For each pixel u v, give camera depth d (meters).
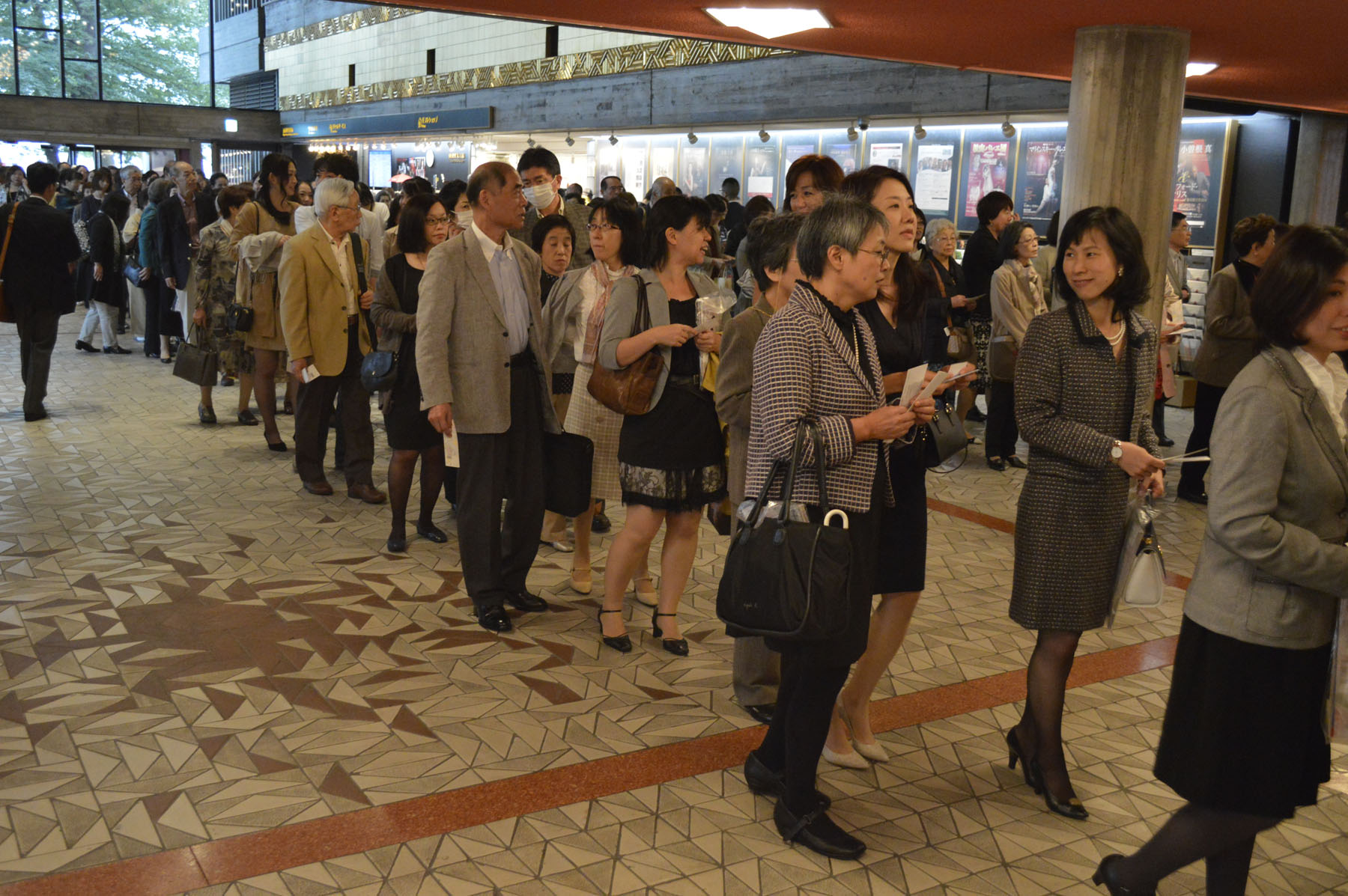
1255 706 2.33
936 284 3.41
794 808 3.00
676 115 15.17
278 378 8.47
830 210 2.77
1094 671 4.36
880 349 3.16
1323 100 9.02
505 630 4.49
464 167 20.50
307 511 6.16
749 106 14.00
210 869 2.78
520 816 3.10
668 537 4.33
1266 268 2.36
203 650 4.21
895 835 3.09
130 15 30.38
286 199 7.71
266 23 28.41
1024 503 3.17
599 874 2.84
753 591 2.64
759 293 3.58
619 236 4.69
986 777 3.45
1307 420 2.29
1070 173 6.32
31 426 8.00
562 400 5.50
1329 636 2.35
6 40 24.50
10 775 3.23
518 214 4.35
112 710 3.68
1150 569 3.04
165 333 10.81
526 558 4.69
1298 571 2.24
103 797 3.12
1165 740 2.49
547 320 4.98
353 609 4.69
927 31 6.50
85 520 5.81
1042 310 7.53
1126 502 3.16
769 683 3.77
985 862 2.97
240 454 7.41
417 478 7.02
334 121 24.92
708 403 4.12
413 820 3.06
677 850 2.96
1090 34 6.11
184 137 26.42
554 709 3.81
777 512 2.67
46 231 7.82
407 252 5.35
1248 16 5.60
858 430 2.66
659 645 4.42
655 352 4.02
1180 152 10.85
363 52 23.56
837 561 2.62
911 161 12.84
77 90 25.45
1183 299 8.51
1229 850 2.49
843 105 12.75
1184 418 9.98
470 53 19.64
